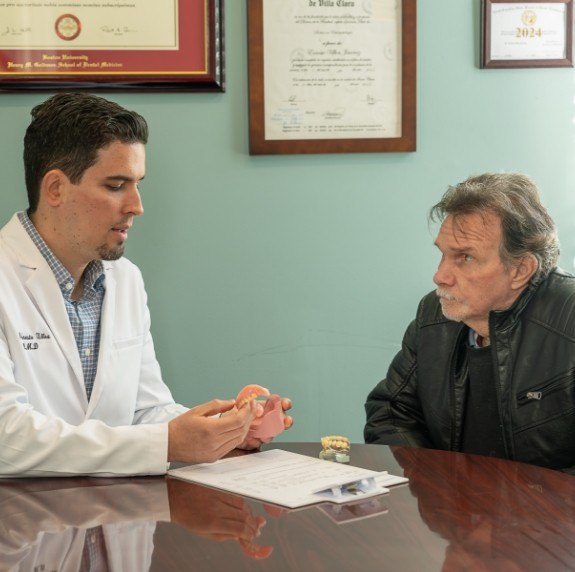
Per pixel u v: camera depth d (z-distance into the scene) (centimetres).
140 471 153
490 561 112
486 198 175
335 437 170
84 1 241
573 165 267
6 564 112
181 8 245
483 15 256
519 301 181
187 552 116
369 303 262
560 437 176
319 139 254
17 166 245
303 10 249
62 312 181
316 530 124
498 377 181
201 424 154
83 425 157
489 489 143
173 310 255
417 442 196
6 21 239
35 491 146
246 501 138
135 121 180
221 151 252
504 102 263
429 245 263
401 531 123
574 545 117
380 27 253
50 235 182
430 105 260
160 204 251
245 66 250
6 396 160
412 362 203
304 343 261
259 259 257
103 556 115
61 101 178
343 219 259
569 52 261
